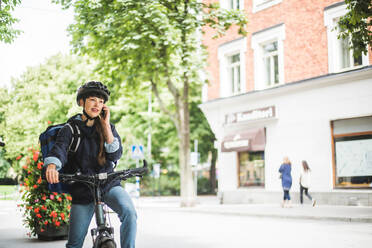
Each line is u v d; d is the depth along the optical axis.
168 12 17.58
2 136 13.30
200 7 17.86
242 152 22.66
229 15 18.08
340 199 17.95
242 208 17.84
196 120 35.06
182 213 17.25
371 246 7.74
